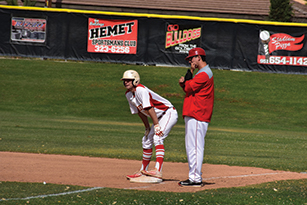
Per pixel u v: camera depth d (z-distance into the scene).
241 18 120.88
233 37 96.81
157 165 21.88
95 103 77.38
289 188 20.94
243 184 21.88
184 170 26.50
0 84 85.75
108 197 17.97
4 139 37.81
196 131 20.31
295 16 115.56
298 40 95.56
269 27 95.75
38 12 98.19
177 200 17.69
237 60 97.44
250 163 29.86
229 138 46.16
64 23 98.38
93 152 32.38
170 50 98.50
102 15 98.06
